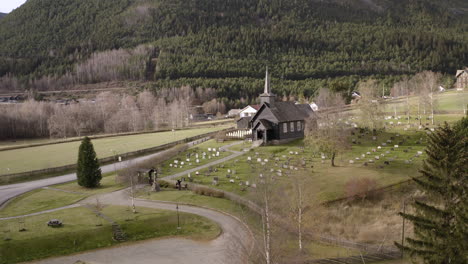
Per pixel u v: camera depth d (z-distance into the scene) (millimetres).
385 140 102625
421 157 84188
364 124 112125
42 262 54812
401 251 46656
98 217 68250
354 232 59375
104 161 117750
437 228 40875
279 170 82812
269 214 54094
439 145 42969
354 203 68125
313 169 84125
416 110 138125
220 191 76000
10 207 78125
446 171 41406
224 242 57500
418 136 102688
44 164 115750
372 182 71562
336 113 95375
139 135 170625
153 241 60594
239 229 60031
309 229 59094
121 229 63500
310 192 69250
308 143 96625
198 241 59094
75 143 155625
